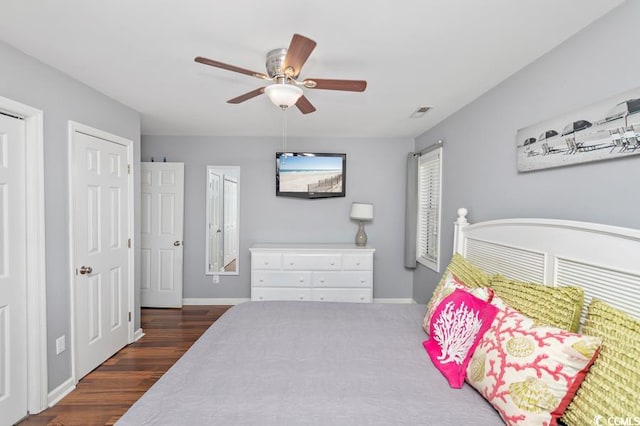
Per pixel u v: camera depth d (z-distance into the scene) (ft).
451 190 10.34
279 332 6.07
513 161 7.04
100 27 5.39
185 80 7.68
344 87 5.87
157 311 13.35
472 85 7.79
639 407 2.78
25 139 6.50
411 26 5.23
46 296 6.88
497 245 6.77
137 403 3.73
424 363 4.92
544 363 3.42
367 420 3.50
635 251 3.77
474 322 4.56
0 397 6.08
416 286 13.80
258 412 3.60
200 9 4.82
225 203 14.17
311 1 4.59
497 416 3.62
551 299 4.35
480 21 5.06
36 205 6.60
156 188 13.62
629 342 3.16
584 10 4.70
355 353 5.22
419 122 11.41
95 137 8.41
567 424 3.38
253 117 10.94
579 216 5.21
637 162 4.24
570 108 5.45
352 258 12.60
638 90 4.15
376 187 14.21
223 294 14.21
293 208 14.21
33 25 5.33
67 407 6.91
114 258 9.28
